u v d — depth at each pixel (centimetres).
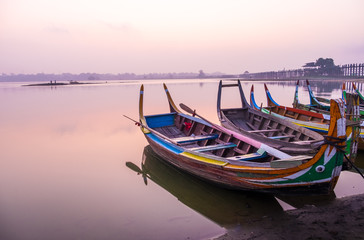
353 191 711
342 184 759
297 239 502
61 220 622
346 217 572
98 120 1888
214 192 762
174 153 823
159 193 775
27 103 3027
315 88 5150
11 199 728
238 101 2970
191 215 641
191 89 5419
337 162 553
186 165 806
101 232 570
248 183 642
